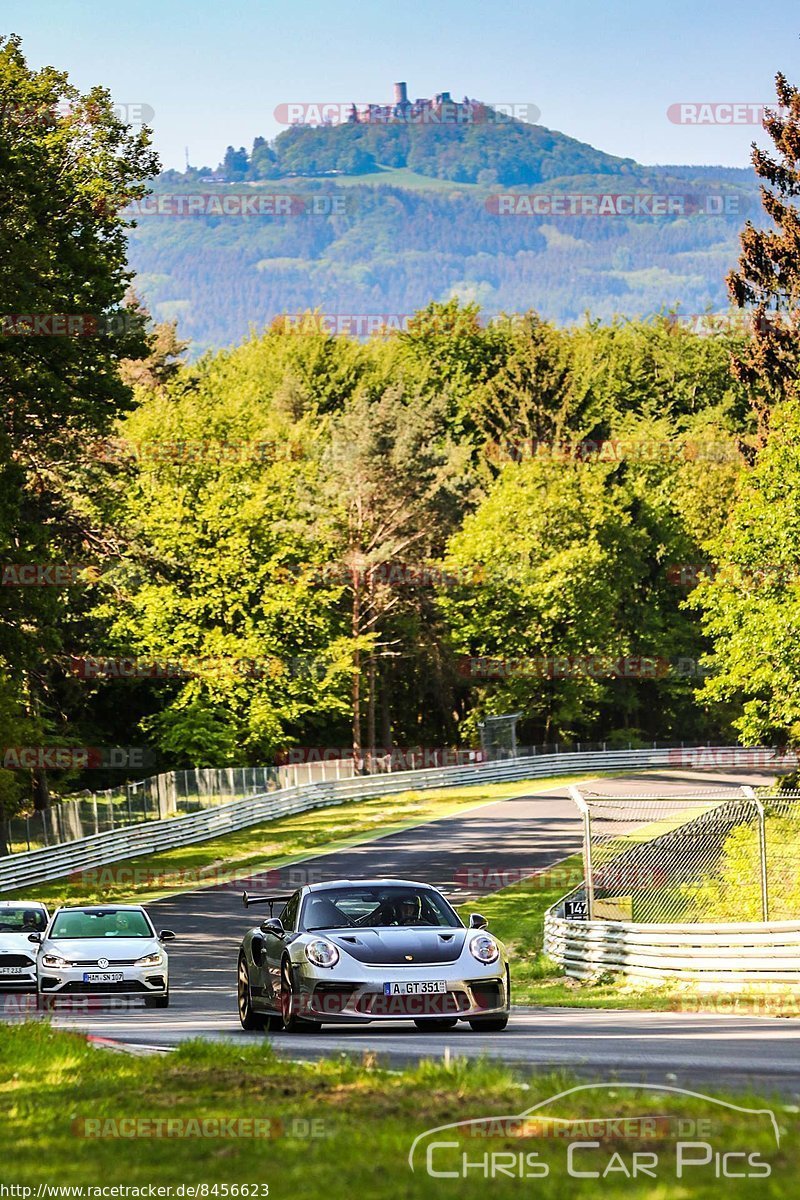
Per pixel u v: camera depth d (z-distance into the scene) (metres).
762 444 115.25
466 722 192.62
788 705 93.44
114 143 93.81
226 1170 13.80
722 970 42.53
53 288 87.62
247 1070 20.81
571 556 185.88
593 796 50.12
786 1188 11.52
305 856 104.25
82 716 158.00
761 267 116.69
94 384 89.56
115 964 45.00
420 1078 18.52
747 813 62.91
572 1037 27.38
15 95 90.19
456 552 188.12
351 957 28.53
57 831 98.00
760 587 96.12
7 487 85.81
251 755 162.00
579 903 53.34
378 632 171.88
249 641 152.75
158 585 155.12
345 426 182.75
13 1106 18.92
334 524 173.00
